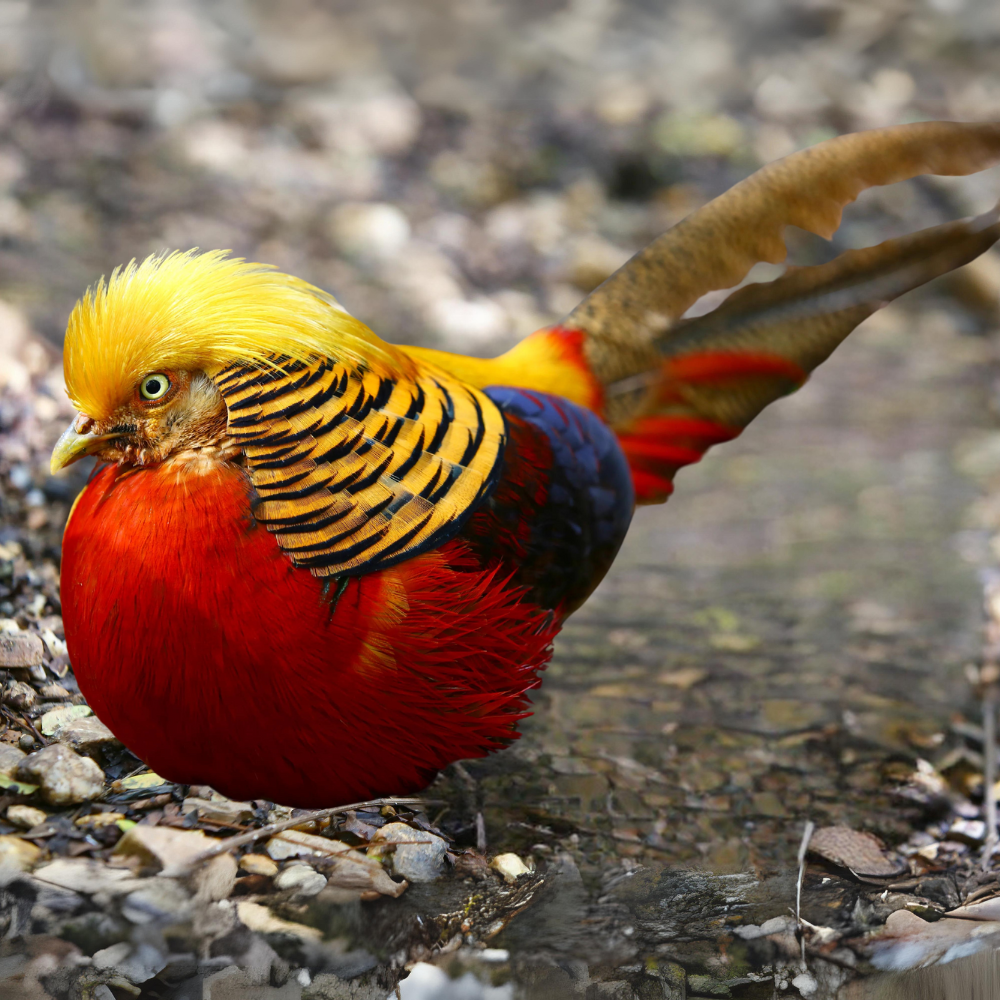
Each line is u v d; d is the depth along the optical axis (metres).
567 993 3.75
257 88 12.39
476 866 4.19
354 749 3.63
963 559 7.27
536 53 14.04
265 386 3.39
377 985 3.70
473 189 11.54
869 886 4.36
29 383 6.78
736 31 14.95
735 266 4.86
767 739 5.32
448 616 3.62
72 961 3.59
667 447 4.89
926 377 9.95
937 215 11.51
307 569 3.43
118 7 13.07
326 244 10.37
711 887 4.27
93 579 3.49
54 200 10.00
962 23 15.24
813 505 8.02
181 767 3.70
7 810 3.89
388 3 14.52
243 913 3.72
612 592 6.85
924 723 5.52
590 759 5.04
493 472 3.79
